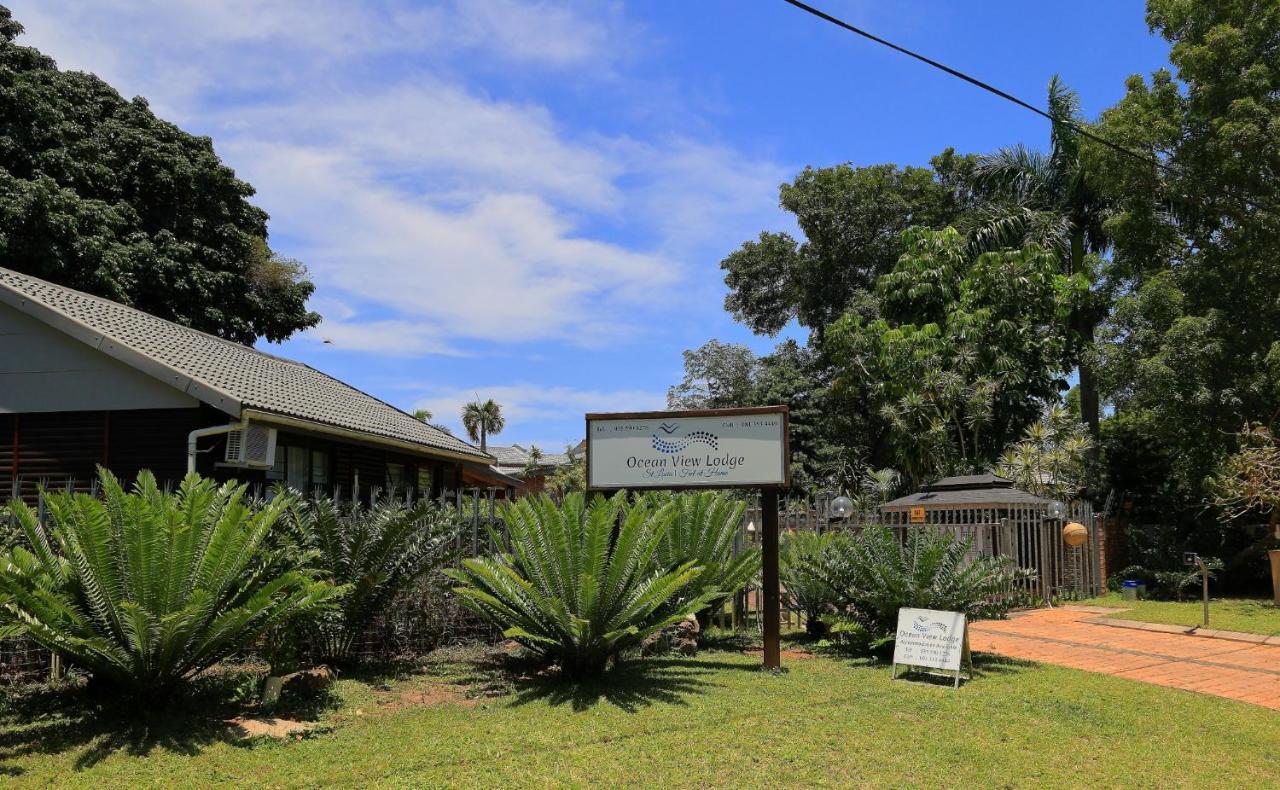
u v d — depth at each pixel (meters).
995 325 25.98
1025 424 25.34
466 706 7.25
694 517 10.14
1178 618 13.57
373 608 8.48
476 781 5.40
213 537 6.32
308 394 15.20
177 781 5.29
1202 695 8.29
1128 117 18.86
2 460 12.45
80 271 19.80
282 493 8.07
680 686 7.96
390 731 6.43
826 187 36.09
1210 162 18.00
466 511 10.06
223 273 23.95
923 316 27.94
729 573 10.52
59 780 5.24
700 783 5.46
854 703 7.50
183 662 6.46
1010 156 30.00
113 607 6.15
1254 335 17.44
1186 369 17.38
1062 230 27.39
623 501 9.13
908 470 25.67
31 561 6.34
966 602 9.30
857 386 29.97
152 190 23.41
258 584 6.99
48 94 21.55
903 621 8.83
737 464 9.01
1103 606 15.25
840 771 5.73
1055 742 6.50
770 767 5.77
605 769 5.66
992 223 28.41
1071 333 26.23
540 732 6.42
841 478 31.48
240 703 7.03
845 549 9.92
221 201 25.09
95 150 21.84
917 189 35.34
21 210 18.61
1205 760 6.21
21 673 7.41
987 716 7.16
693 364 42.25
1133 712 7.46
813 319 38.66
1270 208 16.95
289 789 5.22
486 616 8.46
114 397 12.17
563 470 43.47
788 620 12.23
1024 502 15.94
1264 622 13.13
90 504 5.98
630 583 8.16
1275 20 17.20
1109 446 21.78
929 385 24.80
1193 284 18.48
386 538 8.20
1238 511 17.38
